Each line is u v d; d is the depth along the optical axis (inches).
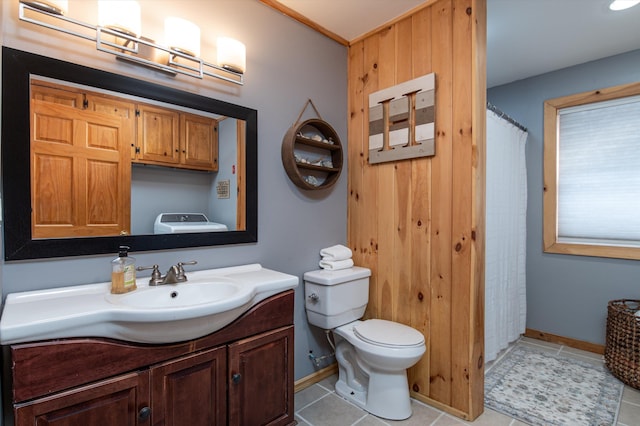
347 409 71.9
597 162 105.7
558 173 113.4
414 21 77.4
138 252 55.3
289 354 60.1
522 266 113.9
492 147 92.4
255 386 54.6
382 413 68.5
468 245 67.9
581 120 108.7
